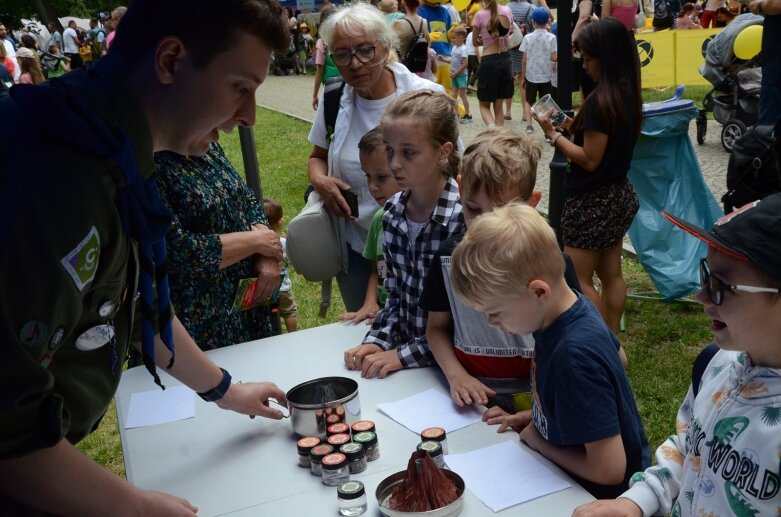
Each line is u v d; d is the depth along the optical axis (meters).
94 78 1.17
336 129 3.22
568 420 1.56
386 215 2.40
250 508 1.58
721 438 1.29
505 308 1.60
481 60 9.49
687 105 4.31
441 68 10.34
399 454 1.74
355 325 2.62
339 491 1.51
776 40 4.29
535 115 3.82
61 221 1.04
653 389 3.76
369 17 3.03
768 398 1.23
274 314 3.01
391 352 2.25
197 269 2.40
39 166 1.03
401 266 2.37
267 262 2.63
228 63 1.20
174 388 2.23
